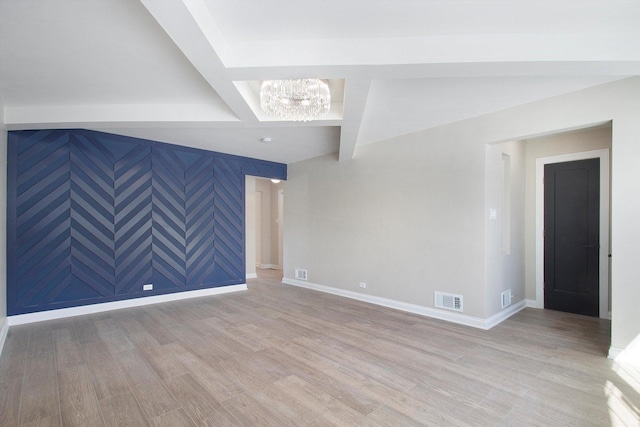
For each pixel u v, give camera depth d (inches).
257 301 190.9
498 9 71.3
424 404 81.6
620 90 104.0
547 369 100.4
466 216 144.6
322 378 95.2
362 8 70.4
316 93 110.4
